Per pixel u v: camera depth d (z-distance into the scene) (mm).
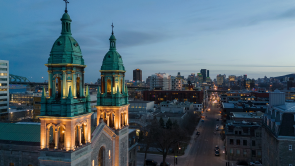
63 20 33094
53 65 31953
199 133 124062
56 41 32531
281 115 56312
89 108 35281
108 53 48500
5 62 161750
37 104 140000
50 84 32469
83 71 34844
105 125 41844
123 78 50500
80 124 33375
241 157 83125
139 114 123375
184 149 96875
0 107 156125
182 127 114438
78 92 34719
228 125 86688
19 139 45375
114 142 46656
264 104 153625
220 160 83625
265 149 67500
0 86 156250
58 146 31891
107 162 43688
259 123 94438
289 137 52281
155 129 88812
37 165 43188
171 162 81000
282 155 52781
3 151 45031
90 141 35781
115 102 47500
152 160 79250
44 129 31891
